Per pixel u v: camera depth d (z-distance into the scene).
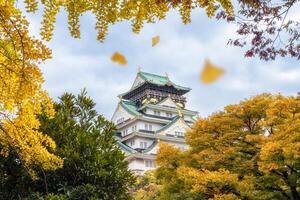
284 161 14.45
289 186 15.77
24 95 4.76
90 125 9.99
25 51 4.42
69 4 4.02
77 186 8.97
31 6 3.92
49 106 5.70
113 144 9.91
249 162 16.70
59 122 9.55
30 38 4.38
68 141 9.29
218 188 15.34
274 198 16.28
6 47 4.47
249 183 15.33
